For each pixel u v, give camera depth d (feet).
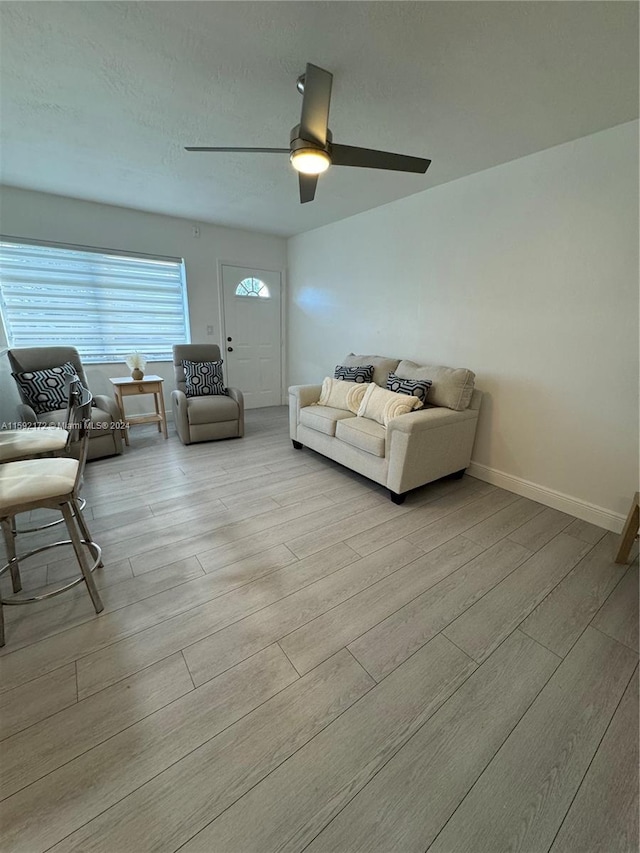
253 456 11.10
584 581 5.83
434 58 5.05
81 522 5.66
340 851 2.82
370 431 8.71
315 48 4.94
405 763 3.38
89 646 4.49
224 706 3.84
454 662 4.40
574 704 3.94
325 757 3.41
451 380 8.94
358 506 8.18
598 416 7.40
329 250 14.10
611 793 3.18
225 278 15.15
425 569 6.07
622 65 5.09
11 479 4.69
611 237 6.81
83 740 3.49
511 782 3.25
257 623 4.91
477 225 8.95
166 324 14.39
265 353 17.16
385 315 12.03
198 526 7.23
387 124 6.70
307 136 5.08
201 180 9.67
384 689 4.06
